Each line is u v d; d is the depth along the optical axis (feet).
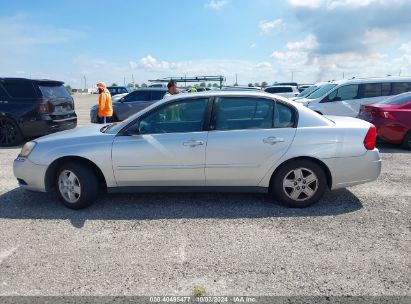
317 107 34.94
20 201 15.75
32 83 29.58
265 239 11.58
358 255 10.42
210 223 12.98
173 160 13.98
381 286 8.86
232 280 9.23
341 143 13.85
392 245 11.02
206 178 14.17
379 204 14.71
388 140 26.81
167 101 14.33
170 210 14.34
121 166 14.11
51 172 14.82
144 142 14.03
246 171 14.02
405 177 18.95
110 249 11.05
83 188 14.26
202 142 13.88
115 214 14.02
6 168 21.99
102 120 36.42
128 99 45.32
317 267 9.80
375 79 34.65
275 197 14.65
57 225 13.01
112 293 8.75
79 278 9.43
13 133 29.91
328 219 13.20
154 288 8.94
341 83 35.12
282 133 13.91
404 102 26.89
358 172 14.12
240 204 14.89
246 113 14.21
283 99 14.37
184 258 10.41
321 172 14.05
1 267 10.06
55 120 30.22
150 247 11.15
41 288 9.00
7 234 12.27
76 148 14.21
